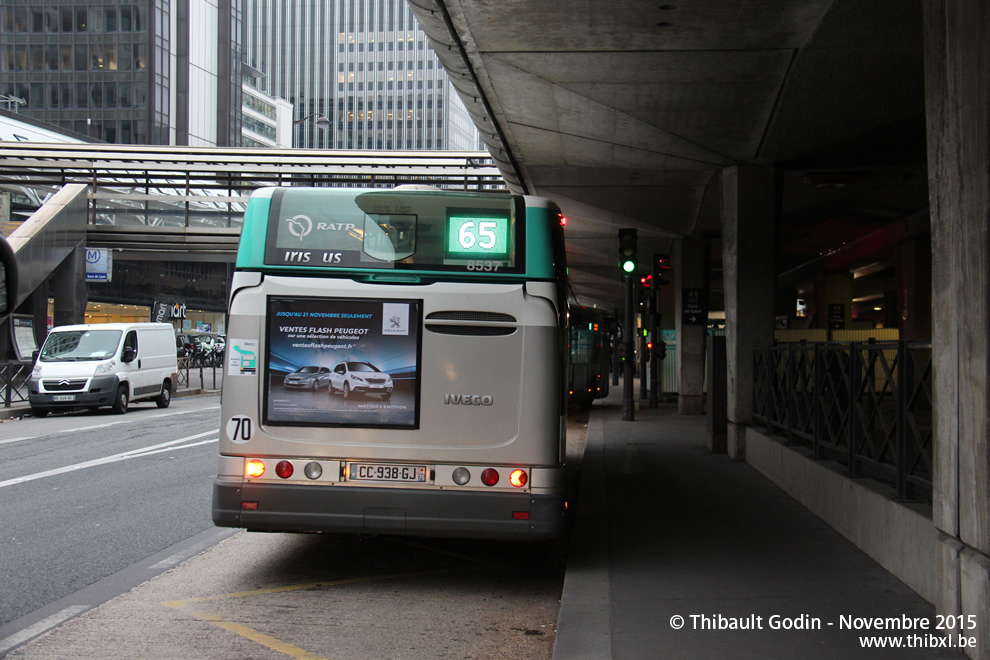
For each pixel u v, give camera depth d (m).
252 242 6.41
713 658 4.39
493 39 9.30
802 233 24.41
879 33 8.52
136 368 23.00
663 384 32.75
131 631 5.21
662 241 25.62
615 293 44.25
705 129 12.04
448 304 6.31
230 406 6.31
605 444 15.16
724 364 13.95
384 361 6.29
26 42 81.56
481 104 12.06
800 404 9.69
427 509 6.17
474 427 6.23
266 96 109.38
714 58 9.43
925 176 15.77
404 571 6.90
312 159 35.19
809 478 8.64
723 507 8.88
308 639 5.12
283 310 6.34
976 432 4.36
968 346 4.44
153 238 36.53
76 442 15.56
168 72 84.75
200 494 10.22
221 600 5.95
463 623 5.50
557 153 14.60
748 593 5.61
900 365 5.95
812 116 11.28
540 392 6.24
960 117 4.47
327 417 6.27
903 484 6.02
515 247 6.38
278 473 6.26
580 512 8.63
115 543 7.69
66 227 34.59
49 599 5.90
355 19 152.75
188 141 87.81
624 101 11.17
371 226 6.41
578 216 20.91
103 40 81.56
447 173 33.25
